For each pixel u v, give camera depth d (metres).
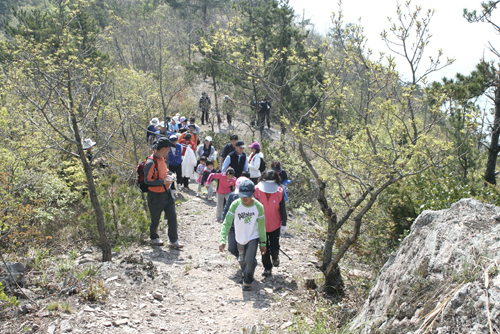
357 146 4.98
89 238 7.08
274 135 20.47
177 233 7.24
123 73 14.95
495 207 3.38
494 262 2.64
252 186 5.09
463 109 4.77
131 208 7.70
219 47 5.56
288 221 9.50
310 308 4.83
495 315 2.29
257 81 5.79
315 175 5.39
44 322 3.71
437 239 3.31
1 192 6.05
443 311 2.62
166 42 26.72
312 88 16.41
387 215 6.98
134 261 5.36
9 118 7.14
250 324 4.30
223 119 24.14
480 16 9.64
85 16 10.52
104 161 8.77
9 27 14.25
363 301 4.89
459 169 12.10
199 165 11.18
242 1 18.77
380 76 5.36
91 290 4.31
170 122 14.16
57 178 7.61
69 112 5.42
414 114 5.49
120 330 3.74
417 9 5.31
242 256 5.41
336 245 6.55
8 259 5.44
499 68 8.81
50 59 6.08
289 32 18.20
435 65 5.34
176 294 4.90
